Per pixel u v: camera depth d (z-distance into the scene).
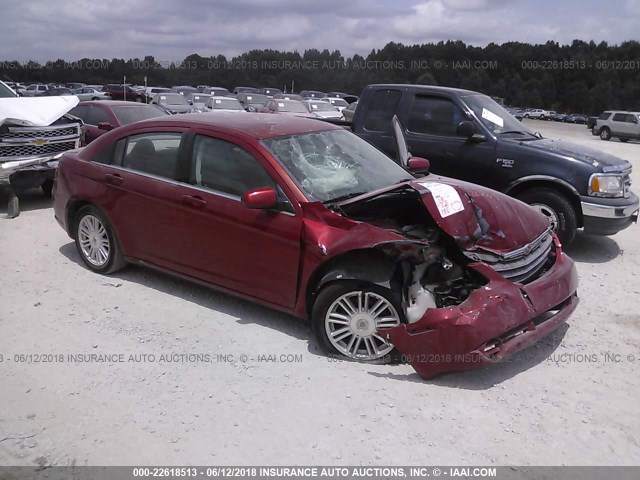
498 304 3.73
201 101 25.97
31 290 5.41
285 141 4.74
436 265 4.10
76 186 5.68
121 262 5.66
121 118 11.37
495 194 4.67
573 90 92.12
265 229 4.34
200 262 4.84
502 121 7.59
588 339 4.62
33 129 8.86
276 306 4.46
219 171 4.72
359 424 3.41
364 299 4.03
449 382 3.89
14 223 8.12
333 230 4.11
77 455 3.12
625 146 29.89
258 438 3.27
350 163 4.94
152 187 5.05
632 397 3.77
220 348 4.31
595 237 8.11
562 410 3.60
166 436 3.29
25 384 3.81
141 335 4.50
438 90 7.70
